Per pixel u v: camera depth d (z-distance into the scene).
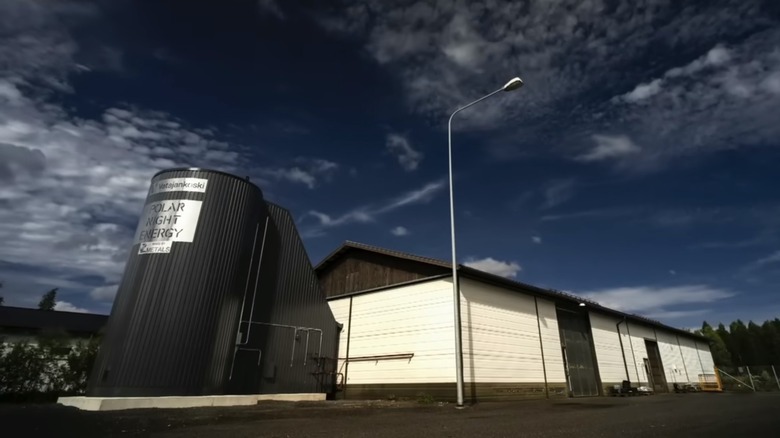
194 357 11.89
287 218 16.56
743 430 6.46
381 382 16.36
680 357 32.38
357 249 19.98
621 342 25.03
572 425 7.14
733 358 76.69
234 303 13.35
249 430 6.43
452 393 14.09
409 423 7.44
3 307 24.28
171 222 12.66
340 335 18.75
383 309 17.56
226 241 13.36
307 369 15.96
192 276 12.36
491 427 6.86
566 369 19.08
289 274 16.08
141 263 12.24
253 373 13.82
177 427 6.83
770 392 25.52
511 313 17.11
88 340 15.91
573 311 21.58
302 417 8.50
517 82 13.88
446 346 14.85
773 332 76.06
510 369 15.96
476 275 15.83
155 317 11.61
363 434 6.02
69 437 5.75
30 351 14.38
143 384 11.01
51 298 45.41
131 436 5.82
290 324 15.67
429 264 16.30
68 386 14.91
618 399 17.05
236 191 14.00
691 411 10.13
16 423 7.18
